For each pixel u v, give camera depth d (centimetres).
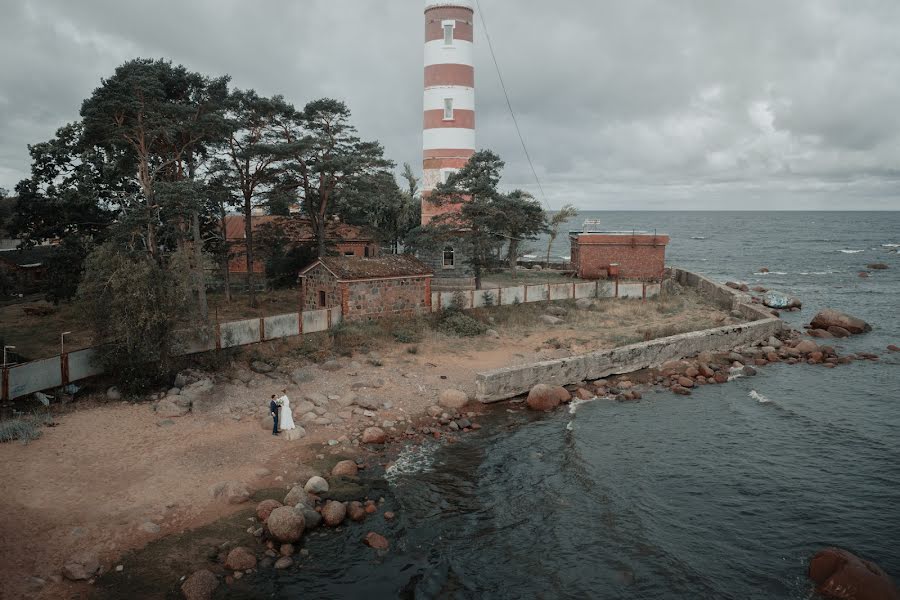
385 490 1870
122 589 1309
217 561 1442
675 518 1770
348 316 3509
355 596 1369
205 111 3675
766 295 5644
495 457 2155
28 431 1956
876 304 5706
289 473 1903
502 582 1455
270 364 2819
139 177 3362
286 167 4112
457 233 4425
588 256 5578
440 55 5034
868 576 1404
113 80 3109
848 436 2397
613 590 1438
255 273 5241
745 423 2534
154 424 2156
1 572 1305
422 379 2859
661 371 3256
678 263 10781
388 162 4316
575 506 1825
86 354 2380
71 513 1563
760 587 1455
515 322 3975
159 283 2431
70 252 3628
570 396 2816
